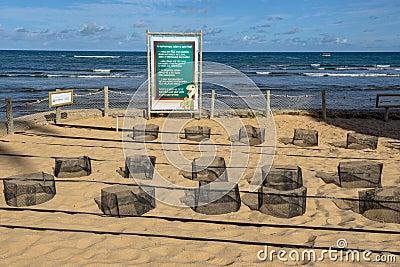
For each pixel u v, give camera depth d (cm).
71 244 436
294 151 891
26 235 453
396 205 506
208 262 404
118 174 698
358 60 10000
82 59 8750
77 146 899
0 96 2755
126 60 8488
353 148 923
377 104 1277
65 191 611
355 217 523
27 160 777
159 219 514
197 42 1197
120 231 473
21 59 8294
